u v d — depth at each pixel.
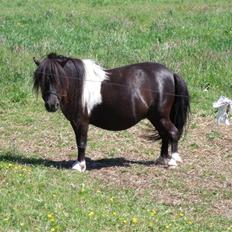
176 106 12.62
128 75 12.34
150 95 12.37
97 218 9.50
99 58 20.66
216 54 21.05
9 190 10.32
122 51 21.52
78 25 27.36
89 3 34.78
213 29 26.83
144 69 12.48
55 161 12.92
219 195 11.38
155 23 27.72
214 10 32.31
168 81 12.50
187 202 11.00
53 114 16.17
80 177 11.74
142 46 22.94
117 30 26.27
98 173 12.23
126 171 12.41
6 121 15.55
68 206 9.87
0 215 9.24
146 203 10.70
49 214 9.35
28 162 12.55
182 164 12.95
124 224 9.39
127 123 12.38
